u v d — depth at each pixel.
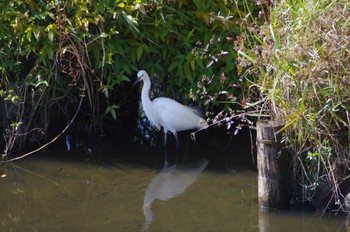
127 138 13.53
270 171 9.66
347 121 9.40
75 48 11.53
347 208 9.48
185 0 11.81
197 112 12.84
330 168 9.28
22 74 12.49
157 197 10.49
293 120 9.18
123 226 9.40
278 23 10.10
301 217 9.51
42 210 10.05
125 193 10.70
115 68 12.18
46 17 11.77
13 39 11.73
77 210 10.02
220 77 12.05
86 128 13.54
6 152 12.12
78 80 12.73
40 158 12.30
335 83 9.09
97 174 11.58
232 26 11.70
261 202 9.87
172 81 12.71
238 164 11.93
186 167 11.94
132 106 14.15
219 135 13.18
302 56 9.25
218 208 9.96
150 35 12.10
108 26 11.88
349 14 9.38
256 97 11.55
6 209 10.12
